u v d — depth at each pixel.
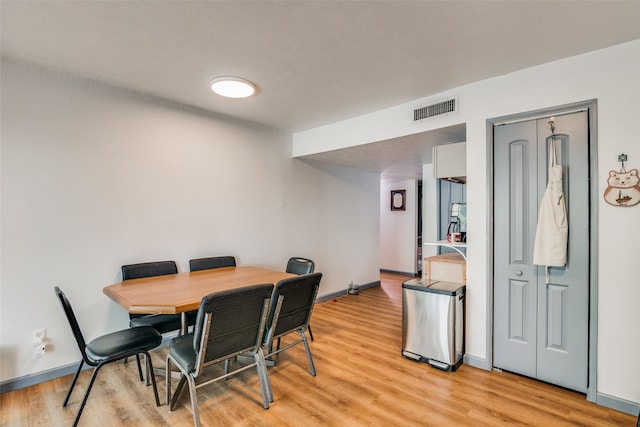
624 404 2.03
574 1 1.67
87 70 2.49
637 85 2.03
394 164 4.93
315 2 1.69
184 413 2.00
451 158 2.92
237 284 2.48
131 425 1.88
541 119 2.40
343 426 1.89
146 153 2.97
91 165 2.65
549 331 2.35
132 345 2.01
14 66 2.30
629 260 2.04
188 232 3.26
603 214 2.12
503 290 2.56
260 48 2.16
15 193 2.31
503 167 2.57
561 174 2.26
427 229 4.86
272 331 2.18
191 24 1.89
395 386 2.35
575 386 2.24
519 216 2.49
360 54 2.24
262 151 3.96
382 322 3.78
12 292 2.29
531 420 1.95
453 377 2.48
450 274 2.95
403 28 1.92
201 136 3.37
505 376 2.50
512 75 2.50
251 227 3.84
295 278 2.20
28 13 1.78
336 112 3.48
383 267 7.36
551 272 2.34
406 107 3.18
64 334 2.50
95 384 2.35
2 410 2.03
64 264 2.51
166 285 2.44
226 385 2.35
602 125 2.13
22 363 2.32
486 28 1.92
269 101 3.16
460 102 2.78
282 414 2.00
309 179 4.56
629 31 1.94
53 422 1.90
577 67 2.23
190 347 1.96
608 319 2.10
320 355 2.87
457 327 2.63
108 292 2.27
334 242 4.97
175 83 2.73
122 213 2.82
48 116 2.44
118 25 1.90
